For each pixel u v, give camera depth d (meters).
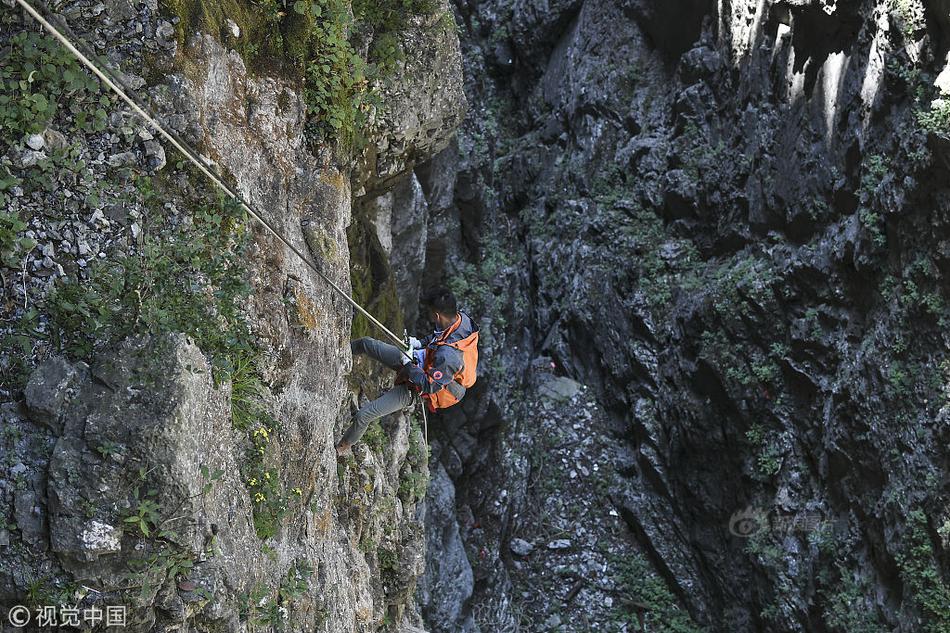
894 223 11.82
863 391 12.57
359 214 9.16
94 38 4.79
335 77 6.60
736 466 15.42
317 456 6.00
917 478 11.63
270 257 5.64
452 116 8.47
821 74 13.32
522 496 16.31
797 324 13.80
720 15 16.23
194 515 4.25
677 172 16.80
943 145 10.67
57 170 4.55
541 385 18.80
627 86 18.95
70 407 4.16
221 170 5.29
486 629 14.89
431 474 13.80
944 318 11.29
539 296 19.97
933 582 11.48
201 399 4.48
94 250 4.58
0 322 4.28
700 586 16.44
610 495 17.53
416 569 9.20
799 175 13.82
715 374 15.02
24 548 3.99
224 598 4.55
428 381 6.68
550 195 20.19
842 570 13.17
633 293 17.41
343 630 6.34
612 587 16.62
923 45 11.12
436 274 13.97
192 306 4.87
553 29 21.25
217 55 5.46
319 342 6.04
